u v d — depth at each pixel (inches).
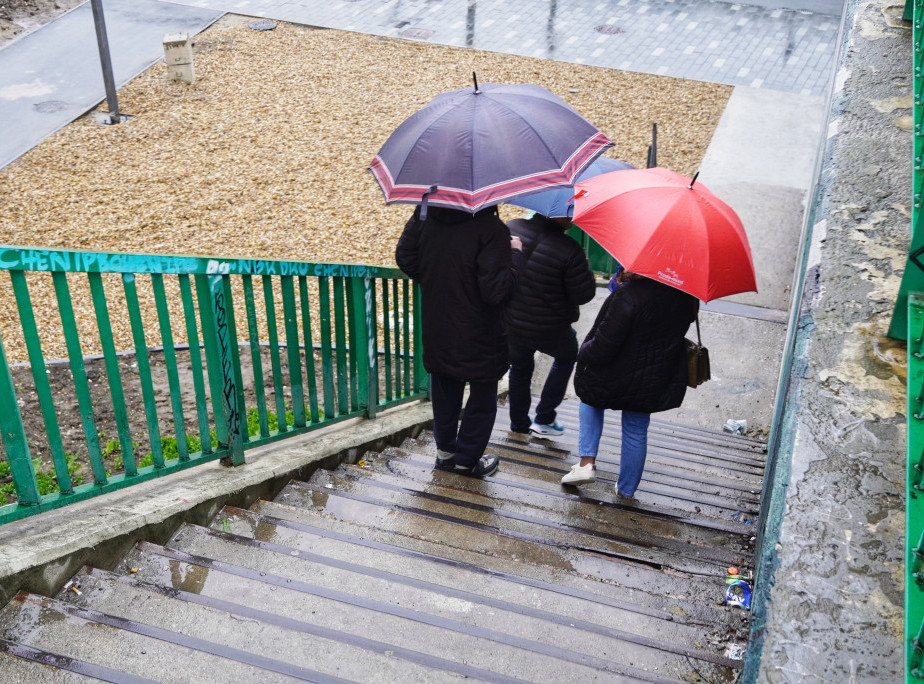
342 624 122.9
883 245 163.6
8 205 415.2
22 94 531.5
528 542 161.5
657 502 196.1
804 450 116.7
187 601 121.1
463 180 151.1
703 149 499.5
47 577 119.6
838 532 103.2
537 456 223.1
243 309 352.8
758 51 637.3
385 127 509.0
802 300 154.1
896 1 288.4
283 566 136.9
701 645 129.6
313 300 366.3
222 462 166.6
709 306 367.2
